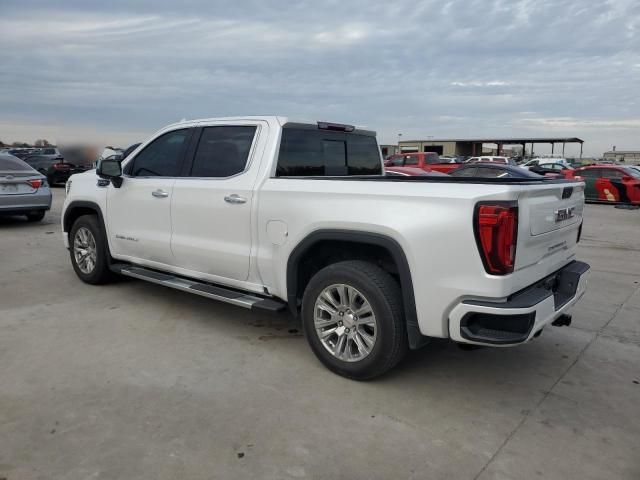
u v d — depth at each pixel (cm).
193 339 450
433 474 273
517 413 338
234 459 281
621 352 441
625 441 307
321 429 312
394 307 347
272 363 404
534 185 329
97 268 588
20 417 318
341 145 496
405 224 331
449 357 425
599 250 942
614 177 1845
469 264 312
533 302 316
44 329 467
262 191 410
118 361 402
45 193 1092
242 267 432
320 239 372
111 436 300
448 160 3052
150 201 503
